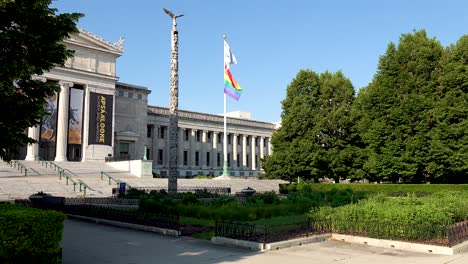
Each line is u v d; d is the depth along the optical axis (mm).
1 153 12031
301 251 13508
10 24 11641
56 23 12156
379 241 14594
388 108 45656
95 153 67750
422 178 45719
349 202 25578
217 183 52094
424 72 45031
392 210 15891
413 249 13836
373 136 45438
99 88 69938
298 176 54219
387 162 44219
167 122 88875
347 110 53219
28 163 53469
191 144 92812
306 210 23469
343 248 14156
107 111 70375
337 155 51469
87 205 22141
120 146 76562
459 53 42344
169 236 16234
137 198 27984
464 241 14531
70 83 66375
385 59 47344
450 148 41188
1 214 9102
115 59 73125
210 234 16266
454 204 20047
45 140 62594
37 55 12102
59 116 64750
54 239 9703
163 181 50594
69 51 12758
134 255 12648
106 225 19234
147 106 84625
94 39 69750
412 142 43000
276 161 53625
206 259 12141
